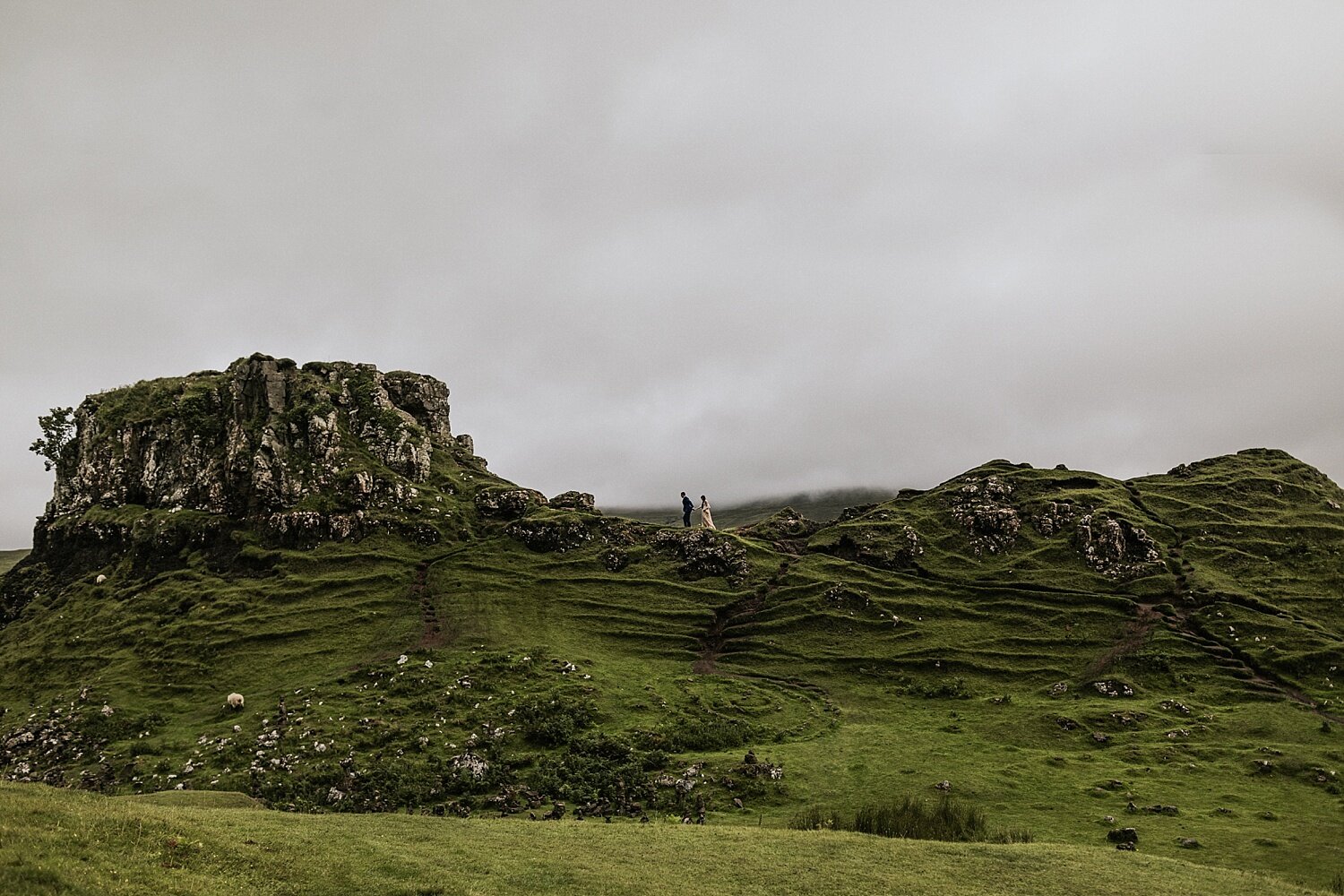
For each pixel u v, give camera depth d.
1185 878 50.41
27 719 113.56
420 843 46.56
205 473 161.25
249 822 45.59
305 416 164.75
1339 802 75.44
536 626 132.50
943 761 87.69
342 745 94.50
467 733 98.19
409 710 104.62
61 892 28.83
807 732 100.06
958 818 63.97
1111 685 111.25
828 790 79.19
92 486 172.25
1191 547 147.00
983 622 132.00
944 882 46.75
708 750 95.19
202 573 146.75
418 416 191.88
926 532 157.88
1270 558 145.00
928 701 112.31
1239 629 121.88
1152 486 170.38
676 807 74.31
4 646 140.38
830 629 131.88
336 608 135.12
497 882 41.00
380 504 158.50
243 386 169.25
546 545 156.00
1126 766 86.06
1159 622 125.88
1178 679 111.81
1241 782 81.25
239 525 154.88
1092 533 146.12
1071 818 71.62
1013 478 170.12
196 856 36.38
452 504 165.12
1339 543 148.50
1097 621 128.88
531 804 76.06
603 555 153.12
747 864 48.09
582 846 49.72
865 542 154.38
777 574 148.88
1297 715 98.25
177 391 183.25
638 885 42.47
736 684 116.00
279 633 128.25
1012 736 96.50
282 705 107.06
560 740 95.56
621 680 114.81
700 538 154.75
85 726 107.44
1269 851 63.03
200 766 91.94
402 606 137.12
